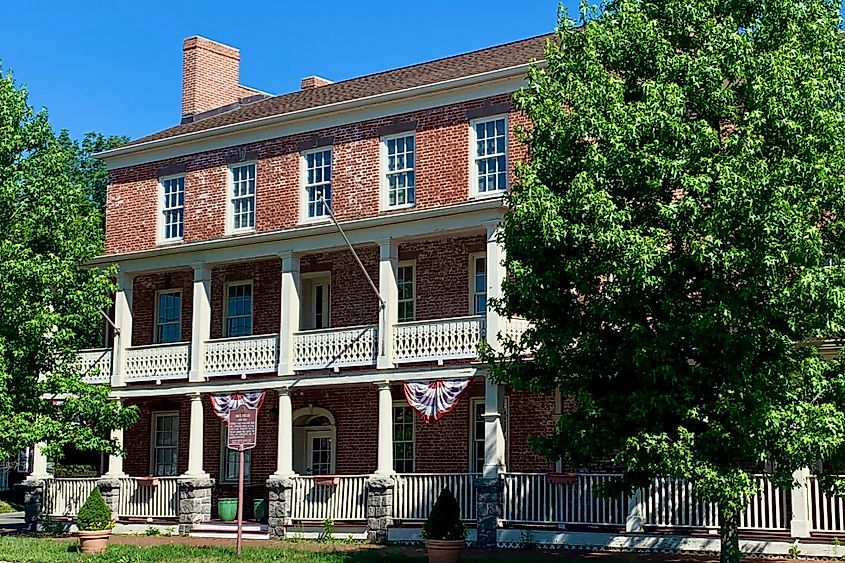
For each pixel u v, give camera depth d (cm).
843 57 1861
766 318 1695
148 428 3375
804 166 1655
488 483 2508
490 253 2586
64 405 2753
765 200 1616
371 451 2986
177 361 3052
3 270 2594
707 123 1731
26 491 3200
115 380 3133
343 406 3052
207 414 3288
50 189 2764
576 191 1747
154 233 3394
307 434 3158
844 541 2134
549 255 1842
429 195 2916
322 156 3138
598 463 2553
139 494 3055
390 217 2725
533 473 2500
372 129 3044
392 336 2717
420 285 2959
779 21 1838
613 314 1769
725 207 1630
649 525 2344
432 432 2903
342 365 2783
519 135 1997
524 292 1848
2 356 2603
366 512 2717
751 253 1630
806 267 1638
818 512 2184
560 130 1852
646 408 1748
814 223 1714
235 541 2734
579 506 2411
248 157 3247
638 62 1878
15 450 2623
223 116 3600
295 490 2827
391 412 2716
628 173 1742
